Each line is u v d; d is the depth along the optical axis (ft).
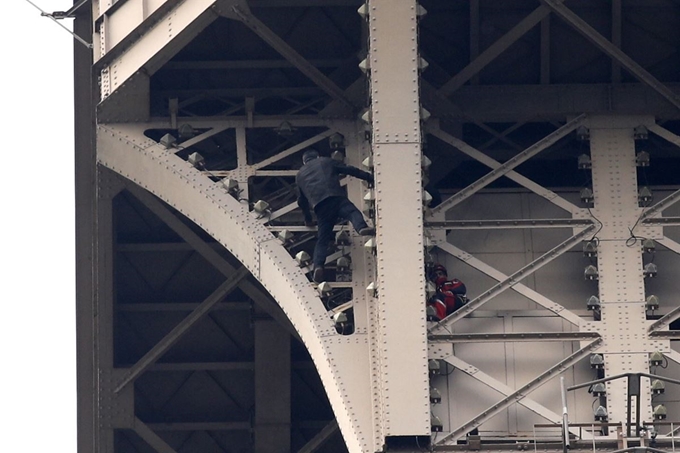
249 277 363.56
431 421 269.23
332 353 279.49
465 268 303.07
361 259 291.38
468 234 306.55
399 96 276.82
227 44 332.19
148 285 374.02
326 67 336.70
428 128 318.04
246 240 299.17
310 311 285.02
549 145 311.47
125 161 318.86
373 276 289.12
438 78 327.88
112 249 361.30
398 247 271.08
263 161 313.12
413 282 269.64
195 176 308.19
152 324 375.45
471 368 280.72
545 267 302.45
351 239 293.84
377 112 276.00
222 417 383.24
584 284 301.22
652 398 285.23
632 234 298.15
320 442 374.43
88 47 342.23
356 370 277.85
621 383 283.59
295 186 326.85
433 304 287.89
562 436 256.93
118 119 320.91
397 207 272.51
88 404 378.73
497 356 289.74
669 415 288.51
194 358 379.76
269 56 335.26
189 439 383.86
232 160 332.60
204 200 305.73
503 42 312.09
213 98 332.60
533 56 324.39
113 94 317.63
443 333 282.77
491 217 310.65
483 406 284.41
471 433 278.67
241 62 334.44
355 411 274.16
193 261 371.35
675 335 286.05
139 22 317.01
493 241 305.73
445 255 304.09
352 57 328.70
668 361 291.79
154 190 316.19
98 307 365.61
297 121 318.04
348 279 293.02
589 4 319.27
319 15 327.26
